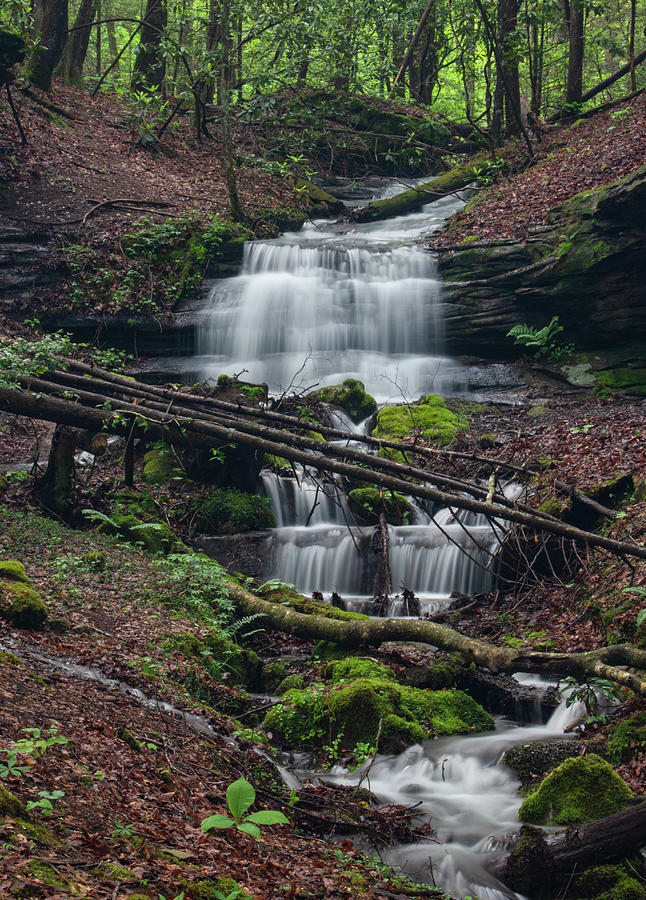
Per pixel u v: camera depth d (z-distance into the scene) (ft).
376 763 23.89
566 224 56.65
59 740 13.19
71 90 82.99
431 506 42.09
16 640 20.72
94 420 36.37
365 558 38.32
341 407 50.11
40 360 37.14
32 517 35.70
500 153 79.15
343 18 72.95
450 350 58.18
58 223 60.85
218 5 66.80
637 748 22.76
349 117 87.51
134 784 14.78
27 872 9.69
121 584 29.99
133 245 60.70
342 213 78.95
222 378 42.57
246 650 29.66
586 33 101.09
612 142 66.18
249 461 41.93
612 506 36.37
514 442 45.19
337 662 28.91
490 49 78.89
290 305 58.90
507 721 27.63
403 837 19.81
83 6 85.97
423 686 28.45
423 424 47.83
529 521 30.81
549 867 18.24
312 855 16.63
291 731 25.03
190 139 80.94
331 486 43.68
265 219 71.15
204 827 10.51
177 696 22.08
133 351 58.44
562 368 54.08
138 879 10.72
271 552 39.22
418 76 98.78
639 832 18.12
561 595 33.55
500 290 56.80
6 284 57.16
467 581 37.01
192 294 60.70
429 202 77.97
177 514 40.32
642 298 52.54
